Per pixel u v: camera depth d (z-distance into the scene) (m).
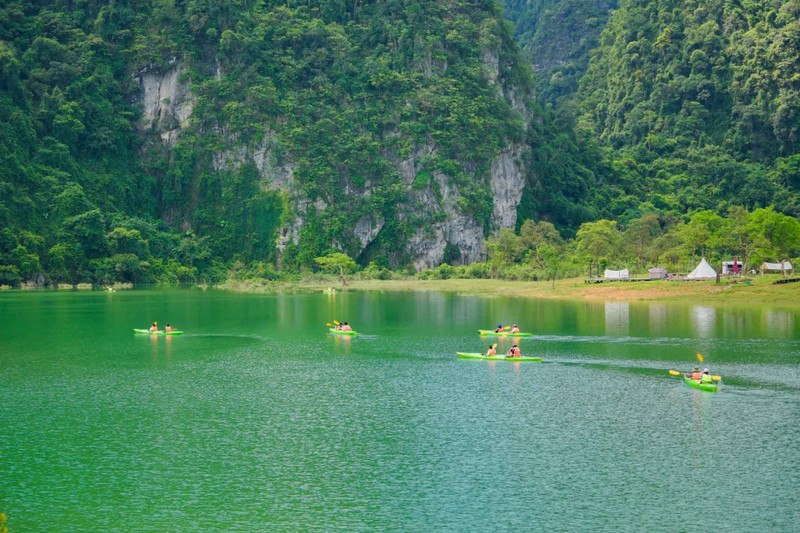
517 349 84.25
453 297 167.75
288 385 72.12
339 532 41.78
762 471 49.56
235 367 80.94
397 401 66.00
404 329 110.44
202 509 44.41
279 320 122.00
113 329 110.12
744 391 69.00
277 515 43.72
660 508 44.44
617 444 54.59
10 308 140.75
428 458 51.97
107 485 47.66
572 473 49.34
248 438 56.09
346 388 70.81
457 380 74.06
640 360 83.25
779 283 148.75
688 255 186.25
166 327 104.75
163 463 51.19
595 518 43.28
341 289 197.25
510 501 45.38
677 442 54.97
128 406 64.50
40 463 51.19
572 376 75.62
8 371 78.56
